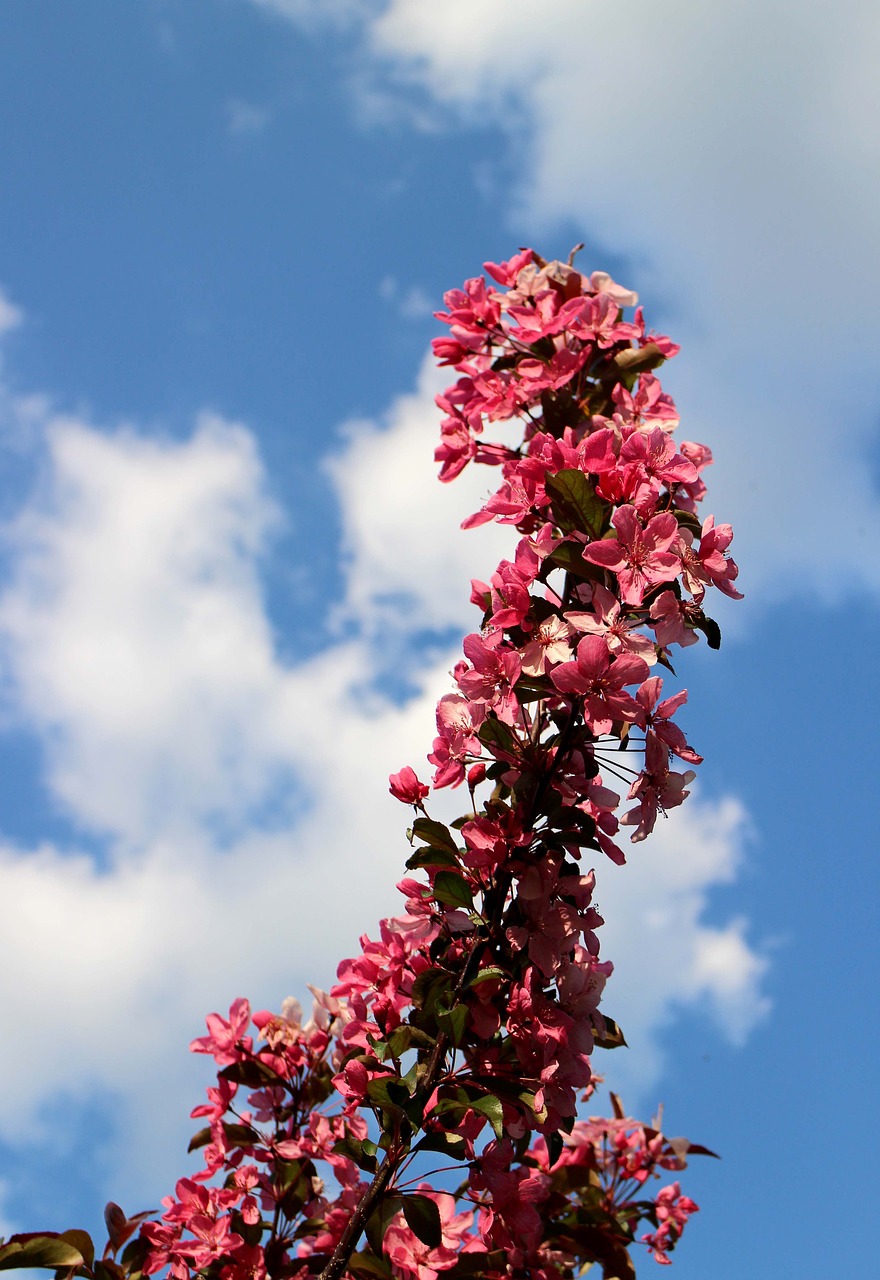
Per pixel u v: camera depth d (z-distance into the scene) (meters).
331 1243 3.79
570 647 3.34
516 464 3.66
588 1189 4.64
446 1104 2.98
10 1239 3.37
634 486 3.33
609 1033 3.43
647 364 4.07
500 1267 3.16
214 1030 4.29
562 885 3.25
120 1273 3.72
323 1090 4.24
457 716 3.48
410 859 3.31
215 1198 4.02
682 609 3.19
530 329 4.08
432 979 3.17
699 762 3.26
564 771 3.23
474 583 3.57
